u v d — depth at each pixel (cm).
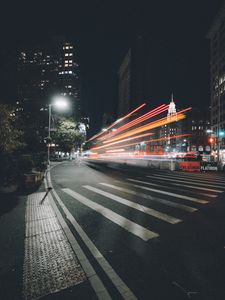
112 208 980
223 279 443
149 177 2200
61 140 5044
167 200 1148
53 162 5388
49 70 10425
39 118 3209
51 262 506
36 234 670
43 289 412
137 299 384
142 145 14938
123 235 665
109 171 2877
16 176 1452
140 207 1000
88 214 884
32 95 3359
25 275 456
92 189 1478
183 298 386
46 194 1286
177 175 2427
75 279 442
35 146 3120
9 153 1503
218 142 5394
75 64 17512
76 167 3650
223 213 909
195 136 15812
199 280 439
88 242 613
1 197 1202
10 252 553
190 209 971
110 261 510
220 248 581
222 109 8388
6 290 410
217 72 8950
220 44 8681
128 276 452
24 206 1009
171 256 536
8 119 1498
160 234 676
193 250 568
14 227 730
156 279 442
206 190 1453
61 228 722
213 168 3031
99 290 408
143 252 555
